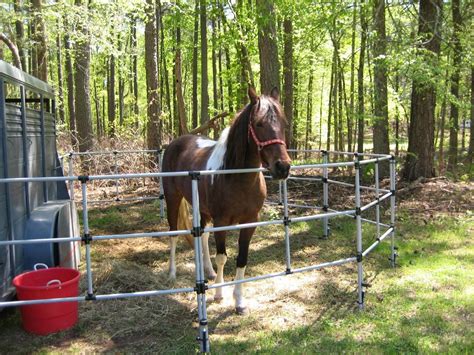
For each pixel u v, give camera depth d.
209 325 3.78
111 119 20.56
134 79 22.86
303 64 16.58
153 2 10.97
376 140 10.17
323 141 27.28
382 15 8.85
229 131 3.84
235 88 11.11
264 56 8.96
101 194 9.85
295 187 9.31
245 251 3.99
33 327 3.55
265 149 3.34
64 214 4.51
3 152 3.42
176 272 5.09
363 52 10.25
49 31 11.04
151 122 11.44
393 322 3.73
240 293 4.06
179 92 10.15
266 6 8.32
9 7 12.11
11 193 3.62
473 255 5.42
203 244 4.92
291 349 3.29
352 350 3.25
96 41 9.98
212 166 4.06
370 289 4.49
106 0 9.73
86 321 3.79
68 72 15.40
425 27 8.69
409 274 4.87
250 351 3.30
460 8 10.42
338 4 7.97
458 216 7.21
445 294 4.28
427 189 8.50
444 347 3.26
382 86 9.59
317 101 22.75
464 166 12.30
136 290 4.43
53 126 5.39
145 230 7.13
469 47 8.82
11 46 5.12
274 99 3.59
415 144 9.30
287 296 4.39
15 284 3.48
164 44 20.05
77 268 5.24
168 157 5.25
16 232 3.75
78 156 11.23
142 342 3.47
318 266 3.95
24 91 4.04
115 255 5.84
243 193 3.78
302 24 9.05
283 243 6.19
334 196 8.56
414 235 6.33
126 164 11.13
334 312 3.99
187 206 5.09
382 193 8.54
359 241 4.09
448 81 9.08
